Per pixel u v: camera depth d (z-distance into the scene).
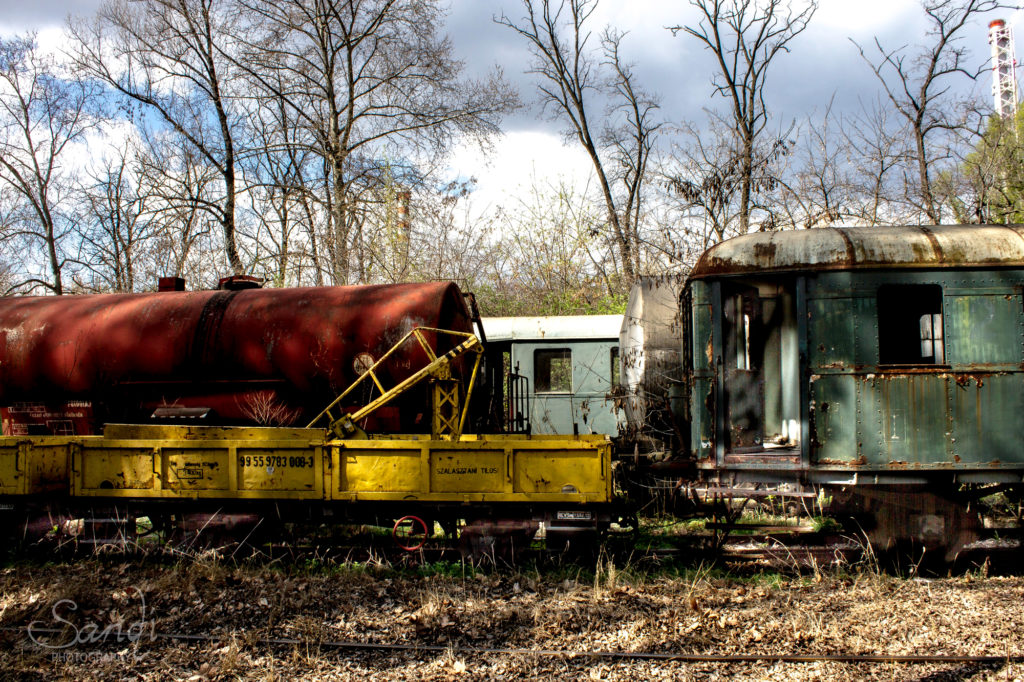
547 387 14.26
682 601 6.30
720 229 18.61
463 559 7.29
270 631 5.73
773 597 6.47
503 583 6.90
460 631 5.71
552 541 7.36
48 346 9.47
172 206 22.23
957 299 7.04
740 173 18.81
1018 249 7.05
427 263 22.89
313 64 23.34
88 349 9.34
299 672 5.00
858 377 7.03
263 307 9.26
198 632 5.77
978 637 5.44
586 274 24.94
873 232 7.29
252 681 4.86
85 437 7.87
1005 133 16.84
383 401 7.80
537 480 7.12
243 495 7.51
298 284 23.62
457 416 8.03
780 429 7.90
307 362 8.88
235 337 9.05
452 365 9.37
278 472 7.46
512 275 25.19
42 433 9.64
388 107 24.03
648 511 8.86
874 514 7.10
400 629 5.72
